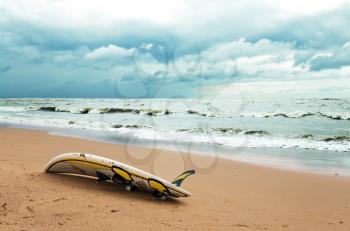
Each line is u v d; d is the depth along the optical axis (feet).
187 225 12.46
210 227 12.50
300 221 14.15
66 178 17.33
